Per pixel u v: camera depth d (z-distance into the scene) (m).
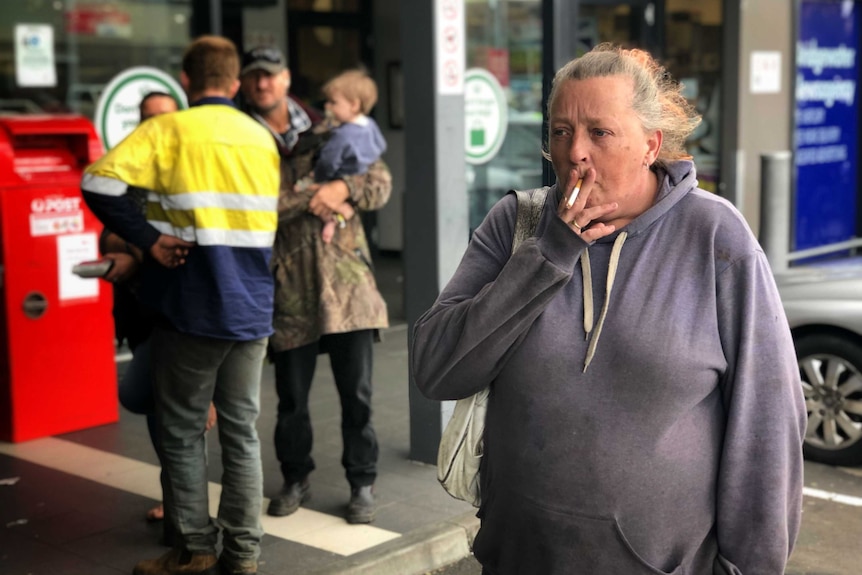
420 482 5.01
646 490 1.95
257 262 3.74
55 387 5.80
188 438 3.77
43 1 7.32
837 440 5.49
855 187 11.80
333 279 4.39
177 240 3.59
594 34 9.74
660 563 2.00
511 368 2.03
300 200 4.31
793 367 1.99
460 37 5.10
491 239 2.17
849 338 5.43
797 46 10.62
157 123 3.64
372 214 11.47
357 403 4.46
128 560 4.18
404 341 8.20
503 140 8.84
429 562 4.22
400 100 11.13
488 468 2.14
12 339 5.61
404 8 5.07
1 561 4.17
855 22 11.50
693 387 1.93
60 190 5.69
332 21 10.71
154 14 7.77
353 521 4.47
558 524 2.01
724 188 10.30
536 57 9.35
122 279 3.88
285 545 4.27
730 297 1.95
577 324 1.98
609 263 1.98
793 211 10.94
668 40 10.46
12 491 4.97
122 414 6.23
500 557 2.14
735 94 10.12
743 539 1.98
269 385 7.05
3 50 7.23
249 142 3.71
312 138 4.41
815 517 4.82
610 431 1.95
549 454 1.99
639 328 1.93
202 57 3.79
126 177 3.56
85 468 5.30
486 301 1.96
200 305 3.62
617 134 1.91
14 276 5.58
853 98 11.60
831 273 5.93
